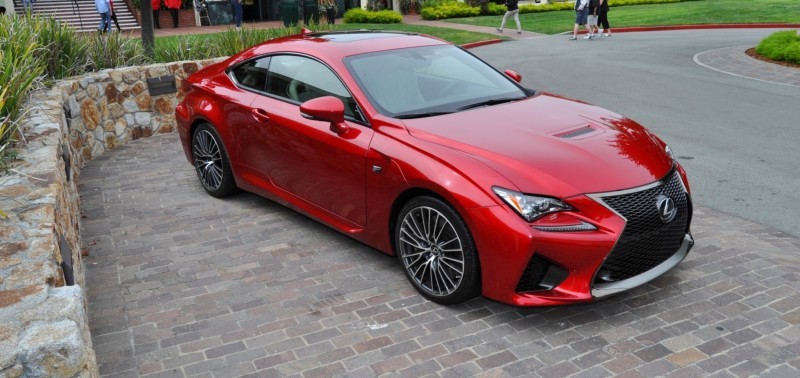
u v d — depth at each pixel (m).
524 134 4.46
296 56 5.65
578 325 4.13
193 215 6.27
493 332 4.09
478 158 4.18
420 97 5.05
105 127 8.72
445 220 4.22
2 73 5.66
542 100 5.27
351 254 5.31
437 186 4.18
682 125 9.63
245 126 5.93
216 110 6.29
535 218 3.89
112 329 4.26
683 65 15.56
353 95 4.99
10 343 2.51
